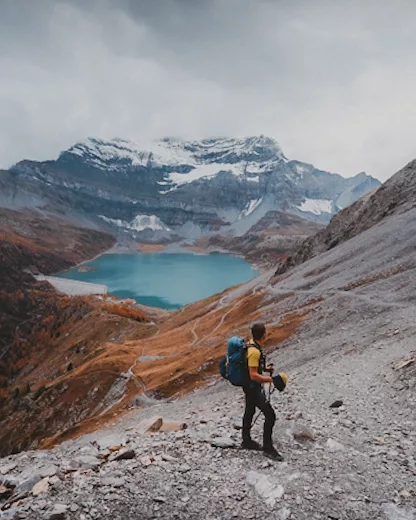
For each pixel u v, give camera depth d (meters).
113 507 7.97
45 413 112.38
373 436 13.62
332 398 19.61
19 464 10.72
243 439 11.22
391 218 120.19
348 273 100.94
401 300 67.06
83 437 26.08
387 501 8.89
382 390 20.94
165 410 48.09
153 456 10.41
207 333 125.50
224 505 8.37
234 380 10.86
